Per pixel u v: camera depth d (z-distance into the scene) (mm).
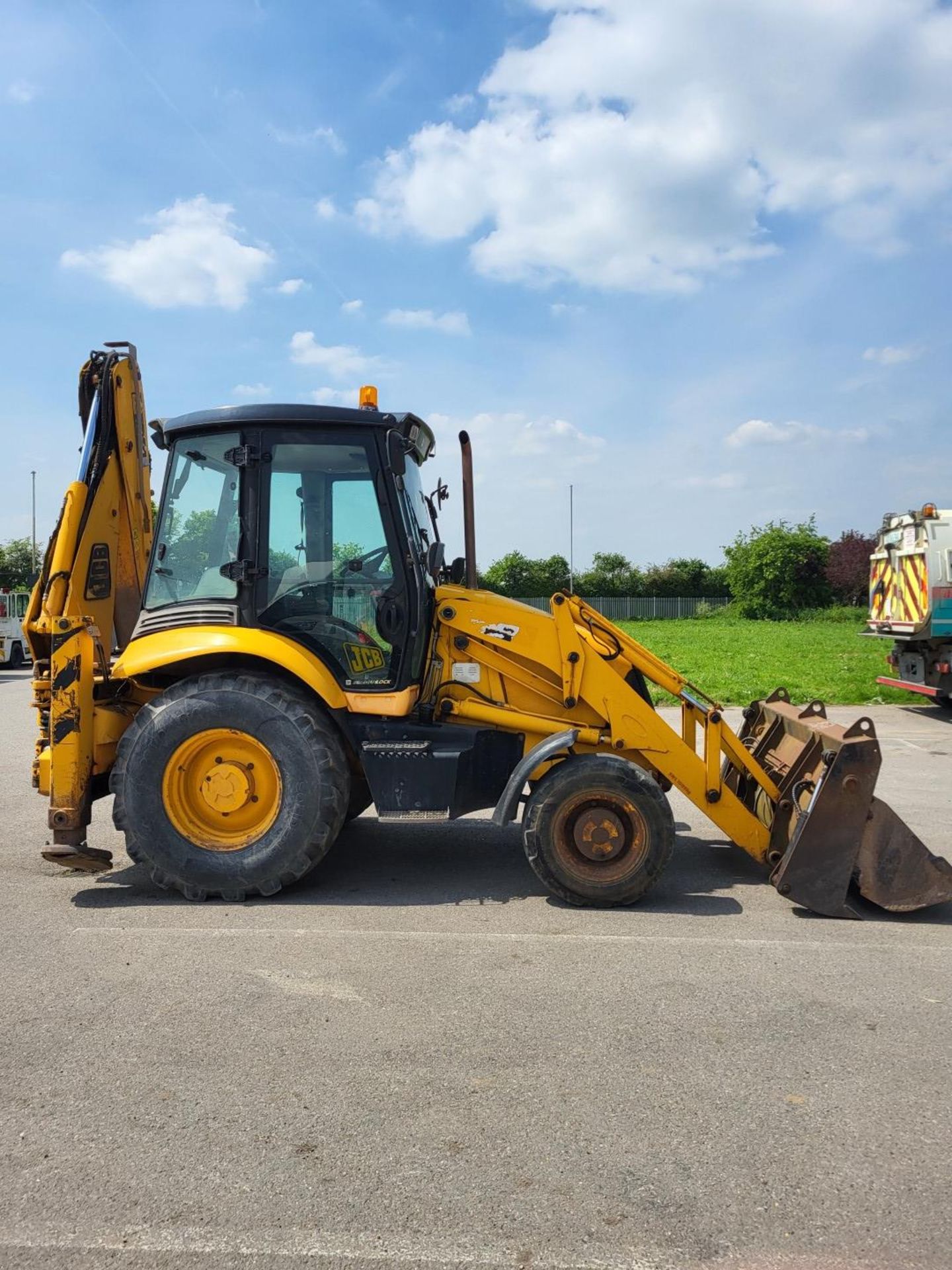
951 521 12781
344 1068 3100
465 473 6055
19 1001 3629
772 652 24766
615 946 4293
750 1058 3189
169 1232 2295
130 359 5816
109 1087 2973
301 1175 2514
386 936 4402
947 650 12945
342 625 5148
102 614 5500
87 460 5418
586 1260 2195
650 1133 2723
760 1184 2484
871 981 3887
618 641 5504
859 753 4691
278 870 4867
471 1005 3611
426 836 6551
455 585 5863
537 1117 2807
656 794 4840
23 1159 2594
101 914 4730
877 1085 3012
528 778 4863
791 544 52594
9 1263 2186
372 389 5469
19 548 47562
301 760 4844
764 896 5129
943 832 6598
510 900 5016
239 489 5168
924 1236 2283
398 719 5211
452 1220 2334
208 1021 3463
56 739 4984
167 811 4898
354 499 5195
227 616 5117
